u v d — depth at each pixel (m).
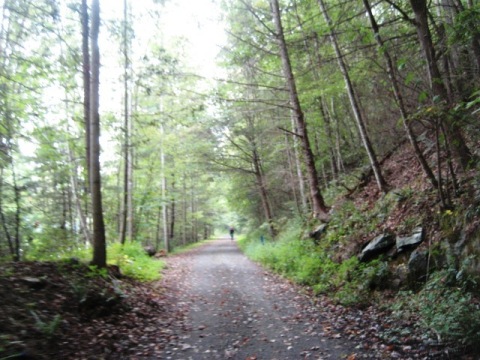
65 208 16.56
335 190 18.27
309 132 21.19
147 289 11.11
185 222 39.81
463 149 8.27
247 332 7.42
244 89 20.28
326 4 12.81
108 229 21.16
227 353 6.30
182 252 28.25
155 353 6.32
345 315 8.02
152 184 25.67
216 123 21.72
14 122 11.30
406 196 10.70
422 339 6.04
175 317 8.66
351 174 17.92
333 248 12.33
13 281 7.25
